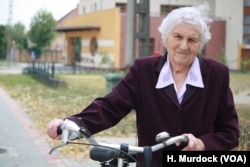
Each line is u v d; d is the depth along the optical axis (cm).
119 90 303
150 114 299
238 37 4553
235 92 2270
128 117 1414
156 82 298
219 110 304
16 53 7544
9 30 7050
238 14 4550
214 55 4534
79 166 807
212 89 299
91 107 296
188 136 261
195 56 298
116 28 4434
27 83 3009
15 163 819
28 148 948
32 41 7125
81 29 4934
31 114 1515
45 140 1040
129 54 1581
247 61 4347
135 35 1590
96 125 291
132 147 262
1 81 3138
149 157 259
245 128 751
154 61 304
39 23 7062
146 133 304
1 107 1695
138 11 1600
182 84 299
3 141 1017
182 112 294
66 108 1698
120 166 267
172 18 292
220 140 289
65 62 5609
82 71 4303
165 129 296
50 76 2928
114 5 5178
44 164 817
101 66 4544
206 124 298
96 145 263
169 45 295
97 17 4784
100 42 4700
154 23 4291
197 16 290
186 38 289
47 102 1900
